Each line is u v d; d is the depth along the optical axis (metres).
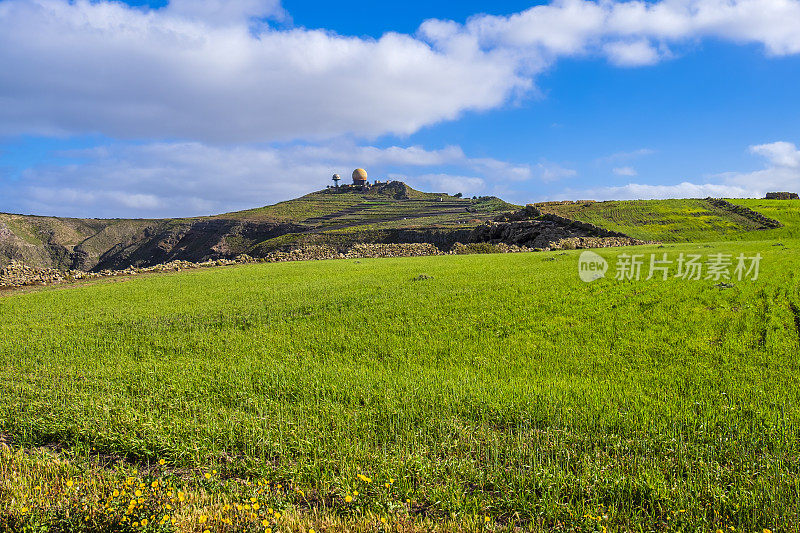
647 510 7.88
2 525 7.33
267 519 7.46
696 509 7.63
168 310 26.47
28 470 9.26
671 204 125.00
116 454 10.27
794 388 12.25
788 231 92.50
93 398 13.03
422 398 12.47
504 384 13.59
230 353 18.27
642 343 16.97
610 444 9.80
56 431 11.05
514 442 10.08
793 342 16.08
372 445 10.21
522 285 29.25
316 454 9.70
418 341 18.77
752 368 13.88
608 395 12.39
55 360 17.75
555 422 10.84
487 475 8.75
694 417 10.80
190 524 7.50
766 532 6.87
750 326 18.41
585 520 7.46
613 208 121.06
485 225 103.44
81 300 31.03
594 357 15.91
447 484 8.57
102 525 7.27
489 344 18.06
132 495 7.83
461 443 10.10
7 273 42.94
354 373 15.05
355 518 7.73
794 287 25.55
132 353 18.89
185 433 10.67
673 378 13.52
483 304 24.36
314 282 34.66
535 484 8.48
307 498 8.51
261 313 24.62
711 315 20.39
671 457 9.24
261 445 10.03
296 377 14.72
